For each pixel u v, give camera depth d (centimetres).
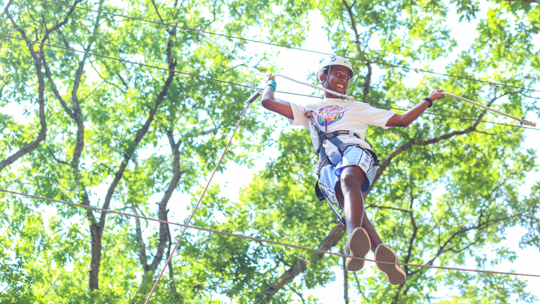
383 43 1385
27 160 1402
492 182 1395
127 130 1458
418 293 1281
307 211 1288
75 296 1162
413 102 1389
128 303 1155
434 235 1410
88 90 1516
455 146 1368
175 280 1244
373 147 1375
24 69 1377
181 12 1445
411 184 1377
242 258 1226
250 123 1431
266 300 1170
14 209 1377
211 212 1463
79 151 1377
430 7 1342
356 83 1337
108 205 1330
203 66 1495
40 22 1380
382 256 329
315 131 402
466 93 1385
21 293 1241
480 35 1391
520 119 452
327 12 1389
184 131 1474
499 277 1316
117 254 1405
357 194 344
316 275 1202
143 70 1474
